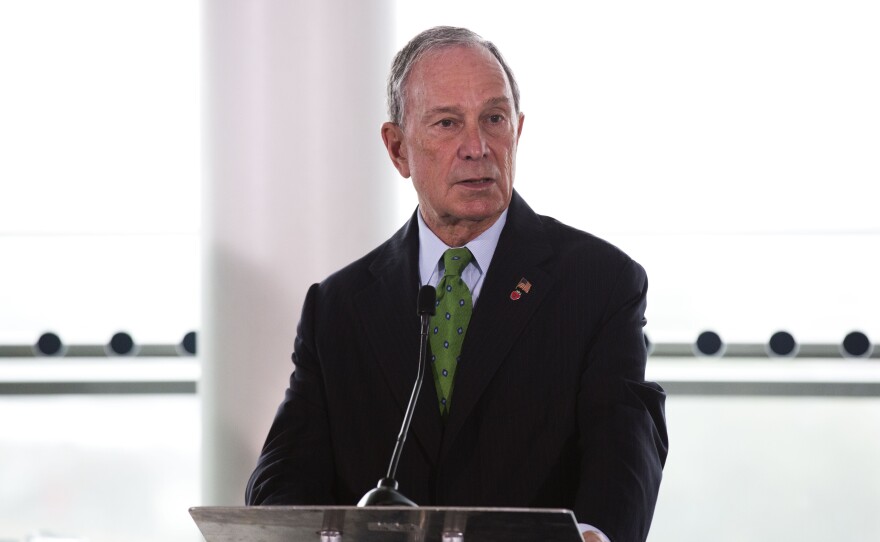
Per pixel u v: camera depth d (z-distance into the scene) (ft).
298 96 36.68
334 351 23.99
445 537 16.96
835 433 45.88
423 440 22.56
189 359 47.98
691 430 46.19
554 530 16.16
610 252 23.68
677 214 45.88
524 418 22.43
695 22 45.75
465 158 22.93
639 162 45.88
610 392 22.12
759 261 46.01
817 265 45.93
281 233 36.63
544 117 45.88
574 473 22.33
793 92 45.62
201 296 37.88
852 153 45.52
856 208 45.62
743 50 45.68
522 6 45.75
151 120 47.80
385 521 16.61
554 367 22.65
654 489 21.22
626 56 45.78
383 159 37.29
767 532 45.96
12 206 48.01
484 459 22.33
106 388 47.91
